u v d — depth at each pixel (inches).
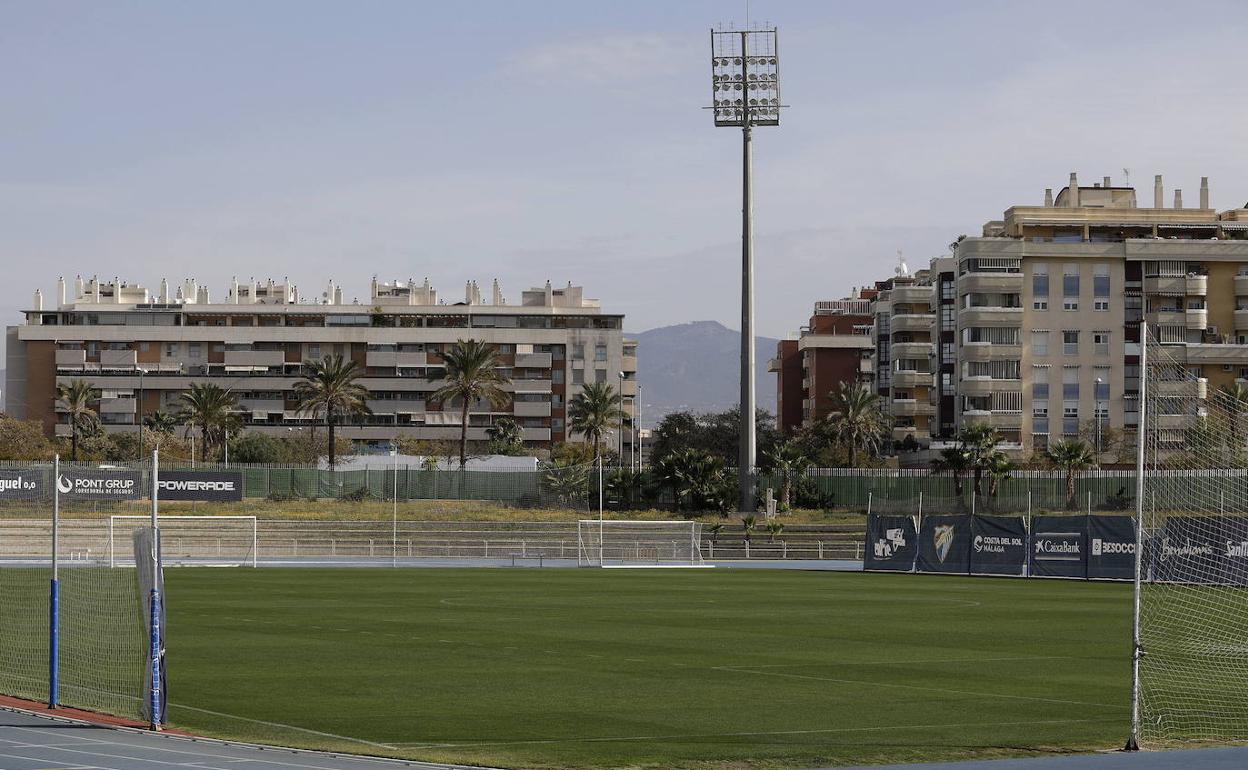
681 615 1971.0
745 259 4402.1
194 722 996.6
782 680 1261.1
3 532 3410.4
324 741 922.1
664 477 4591.5
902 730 981.8
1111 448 6008.9
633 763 854.5
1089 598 2309.3
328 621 1830.7
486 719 1027.9
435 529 3873.0
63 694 1095.6
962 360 6387.8
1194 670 1332.4
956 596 2372.0
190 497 3526.1
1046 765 818.8
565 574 3036.4
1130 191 6727.4
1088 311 6304.1
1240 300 6304.1
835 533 4025.6
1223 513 2320.4
